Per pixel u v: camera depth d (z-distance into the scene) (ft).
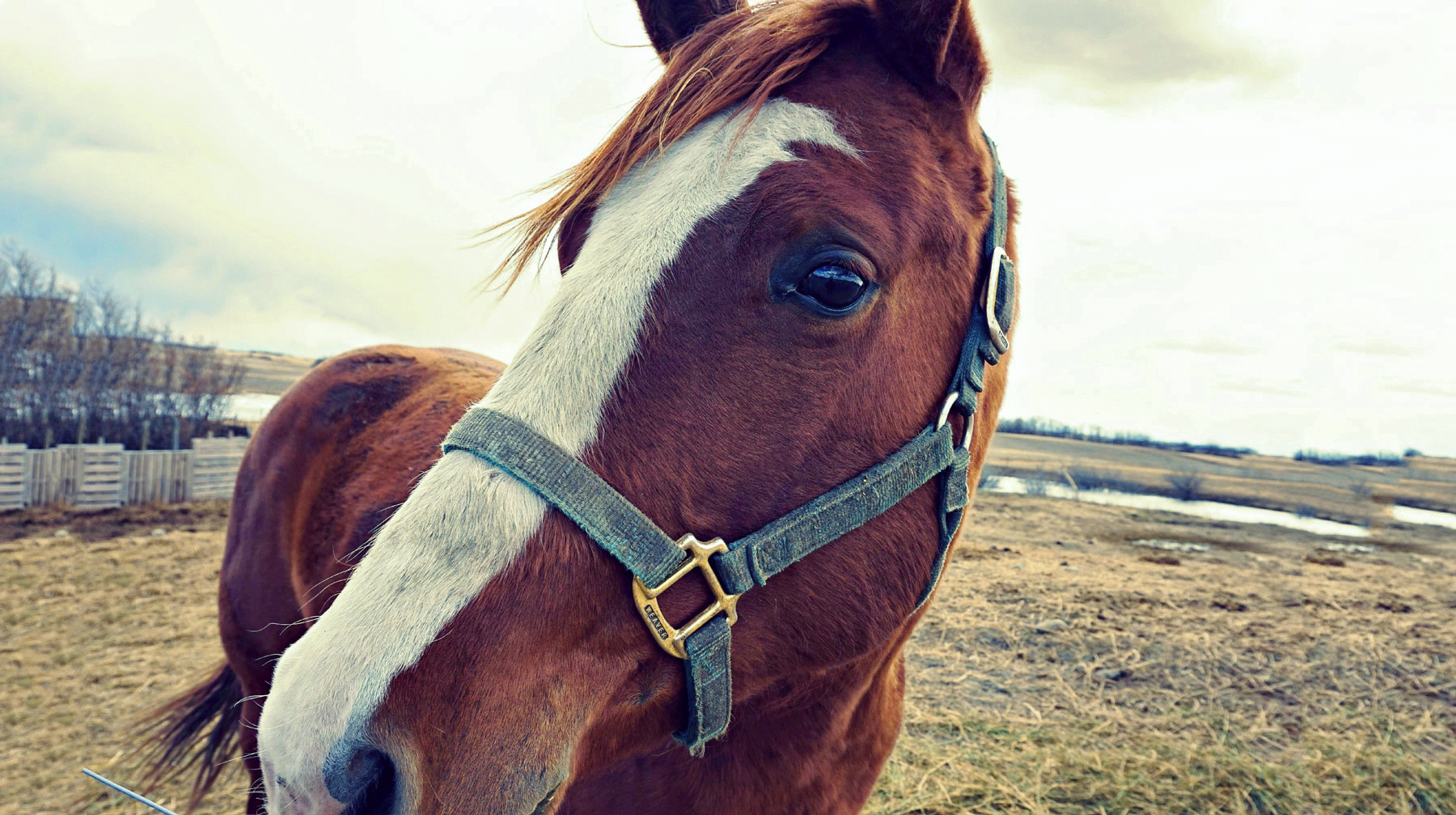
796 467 3.41
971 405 3.90
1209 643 15.49
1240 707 12.84
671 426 3.23
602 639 3.25
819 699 4.50
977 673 14.43
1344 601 18.84
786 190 3.26
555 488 3.07
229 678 8.99
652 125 3.57
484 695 2.91
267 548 8.27
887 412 3.58
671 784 4.59
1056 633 16.26
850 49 3.73
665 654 3.46
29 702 14.65
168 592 22.49
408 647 2.84
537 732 3.02
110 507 39.83
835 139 3.43
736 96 3.50
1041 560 23.76
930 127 3.71
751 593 3.59
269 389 88.63
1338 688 13.46
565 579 3.08
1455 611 17.90
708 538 3.33
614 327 3.23
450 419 7.16
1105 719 12.45
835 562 3.67
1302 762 11.00
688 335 3.24
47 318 53.31
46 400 51.03
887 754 5.70
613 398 3.20
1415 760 10.93
